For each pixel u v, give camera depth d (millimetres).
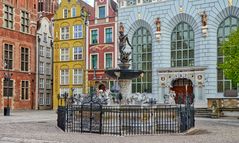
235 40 34156
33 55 61750
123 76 27094
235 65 32938
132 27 52938
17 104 57062
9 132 21078
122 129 20469
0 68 53719
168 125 21734
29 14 61031
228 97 44000
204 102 46844
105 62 54031
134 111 20828
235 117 38312
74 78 57156
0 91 53562
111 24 54031
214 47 47250
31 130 22500
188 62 49281
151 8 51719
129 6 53188
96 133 20141
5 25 55531
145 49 52125
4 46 54844
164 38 50594
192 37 49219
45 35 65750
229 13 46562
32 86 61156
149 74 51562
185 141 16906
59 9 59094
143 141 16766
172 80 49656
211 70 47031
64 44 58312
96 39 55219
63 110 22750
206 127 25828
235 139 18250
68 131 21391
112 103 25562
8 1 56156
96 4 55406
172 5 50312
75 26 57469
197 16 48375
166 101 36781
